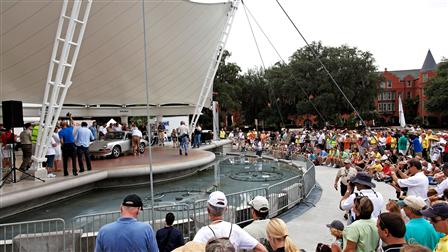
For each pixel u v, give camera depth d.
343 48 65.00
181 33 22.06
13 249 7.29
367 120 68.00
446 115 70.75
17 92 21.38
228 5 23.56
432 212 3.93
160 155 20.73
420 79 86.31
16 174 13.39
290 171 19.81
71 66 13.66
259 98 74.38
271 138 32.38
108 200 12.91
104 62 21.56
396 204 5.20
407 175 8.66
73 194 13.48
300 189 12.25
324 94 61.31
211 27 23.62
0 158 11.63
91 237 7.63
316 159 22.38
